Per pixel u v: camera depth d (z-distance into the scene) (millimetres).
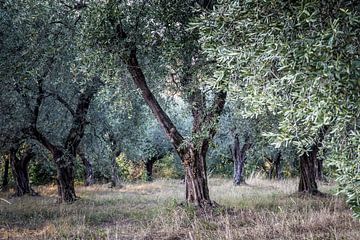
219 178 29766
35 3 7902
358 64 2643
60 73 10078
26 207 12367
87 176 24062
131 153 20500
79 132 14023
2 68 8391
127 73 9234
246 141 20141
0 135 11914
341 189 3283
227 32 3650
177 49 7078
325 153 4836
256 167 30031
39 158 18031
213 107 8672
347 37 2670
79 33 8102
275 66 3291
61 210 11352
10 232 8516
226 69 3707
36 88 11359
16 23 8188
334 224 7375
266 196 13500
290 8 2994
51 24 8969
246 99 3553
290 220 7785
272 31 3064
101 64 7656
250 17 3357
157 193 17828
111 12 6828
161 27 7422
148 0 7180
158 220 8812
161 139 29797
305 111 2889
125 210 11531
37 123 13609
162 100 11281
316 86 2750
